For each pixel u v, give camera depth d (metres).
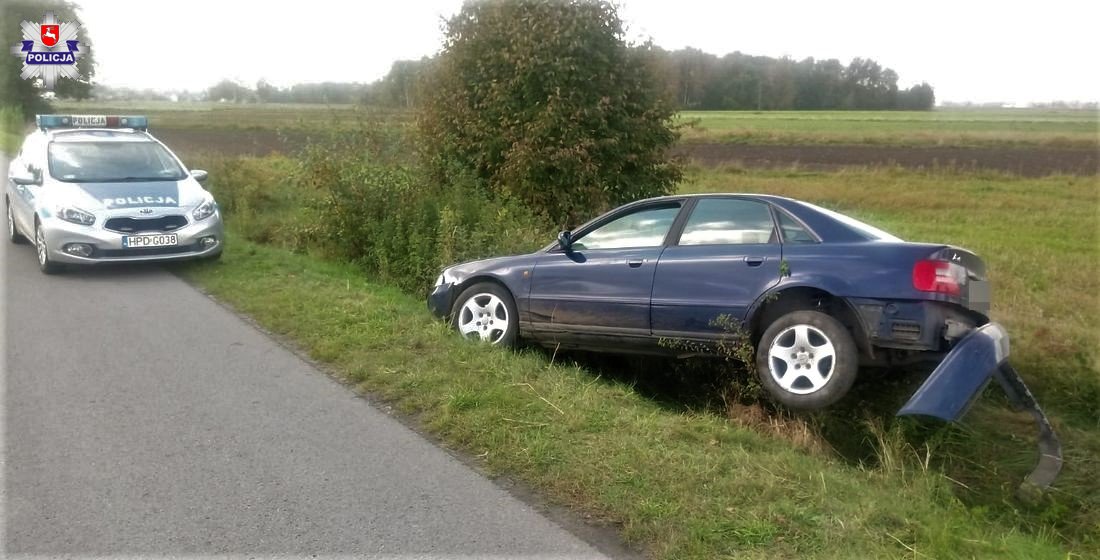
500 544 3.82
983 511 4.84
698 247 6.36
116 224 9.52
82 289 9.00
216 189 14.77
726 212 6.39
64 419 5.22
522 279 7.09
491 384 5.80
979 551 3.85
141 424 5.17
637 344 6.58
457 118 11.12
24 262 10.43
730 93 89.38
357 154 11.75
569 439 4.89
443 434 5.09
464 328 7.37
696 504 4.09
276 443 4.92
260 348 6.88
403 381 5.88
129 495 4.22
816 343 5.73
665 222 6.63
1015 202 20.30
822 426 5.92
